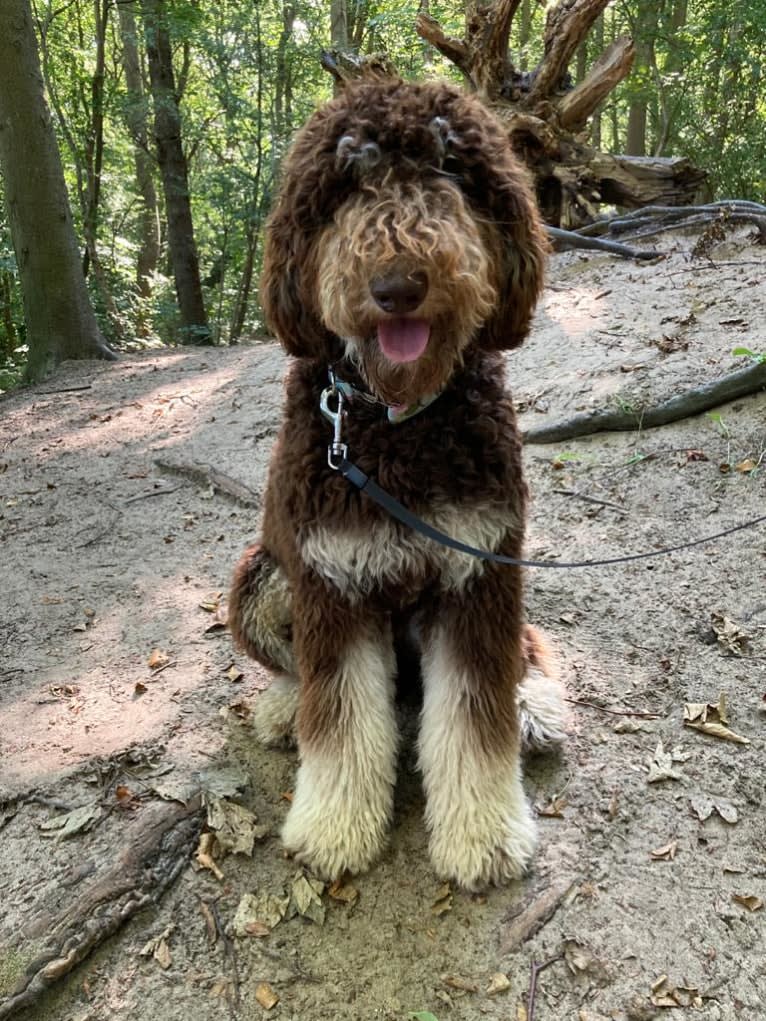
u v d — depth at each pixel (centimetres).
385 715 85
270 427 206
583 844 84
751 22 414
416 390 70
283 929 77
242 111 456
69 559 155
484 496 76
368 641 83
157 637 125
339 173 67
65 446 218
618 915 76
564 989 70
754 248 223
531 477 158
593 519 143
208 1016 70
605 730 99
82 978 73
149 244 638
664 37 481
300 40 485
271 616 94
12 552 160
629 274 228
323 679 82
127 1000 71
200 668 116
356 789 82
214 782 92
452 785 81
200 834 86
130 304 491
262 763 96
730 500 139
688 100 509
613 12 582
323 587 79
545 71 283
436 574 78
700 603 119
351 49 476
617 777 91
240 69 464
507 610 80
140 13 406
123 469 197
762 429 150
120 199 611
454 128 69
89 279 456
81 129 455
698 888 78
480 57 288
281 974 73
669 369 169
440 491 75
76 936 74
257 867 83
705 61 463
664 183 295
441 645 83
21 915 77
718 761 92
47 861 83
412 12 443
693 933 74
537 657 102
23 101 290
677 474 148
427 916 77
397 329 66
